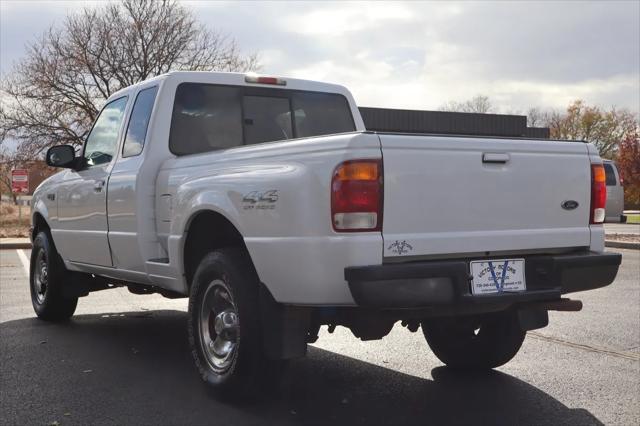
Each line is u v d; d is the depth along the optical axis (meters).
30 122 30.92
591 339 6.47
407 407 4.39
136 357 5.71
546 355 5.83
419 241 3.77
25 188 24.56
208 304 4.60
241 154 4.34
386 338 6.50
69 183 6.59
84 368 5.33
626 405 4.45
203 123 5.63
